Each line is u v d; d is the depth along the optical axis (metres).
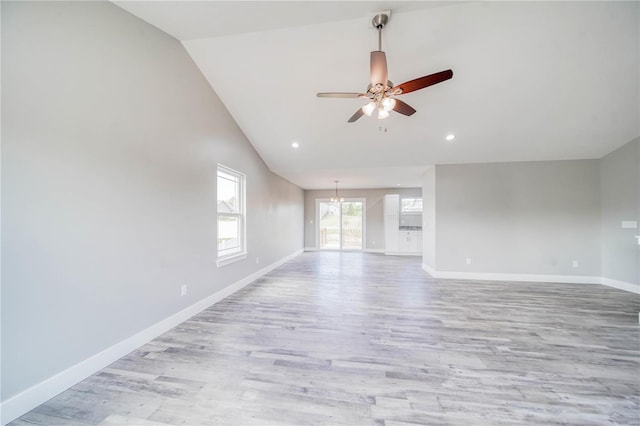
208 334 2.47
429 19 2.27
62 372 1.65
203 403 1.57
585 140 4.00
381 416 1.47
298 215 8.05
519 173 4.72
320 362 2.01
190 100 2.85
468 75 2.85
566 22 2.30
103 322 1.92
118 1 1.94
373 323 2.75
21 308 1.46
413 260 6.81
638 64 2.65
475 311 3.11
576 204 4.55
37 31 1.51
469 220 4.86
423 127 3.79
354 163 5.04
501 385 1.74
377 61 1.98
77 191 1.73
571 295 3.78
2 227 1.38
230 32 2.43
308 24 2.32
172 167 2.61
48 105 1.57
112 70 1.97
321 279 4.69
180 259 2.73
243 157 4.12
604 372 1.89
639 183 3.92
